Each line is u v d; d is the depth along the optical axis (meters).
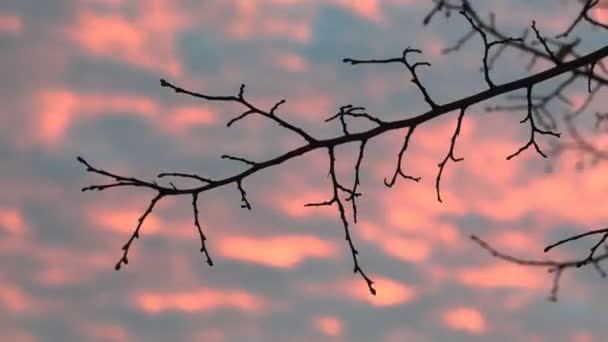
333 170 11.02
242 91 10.84
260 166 10.74
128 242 10.56
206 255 10.91
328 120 10.88
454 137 11.40
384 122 10.96
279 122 10.91
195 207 10.68
